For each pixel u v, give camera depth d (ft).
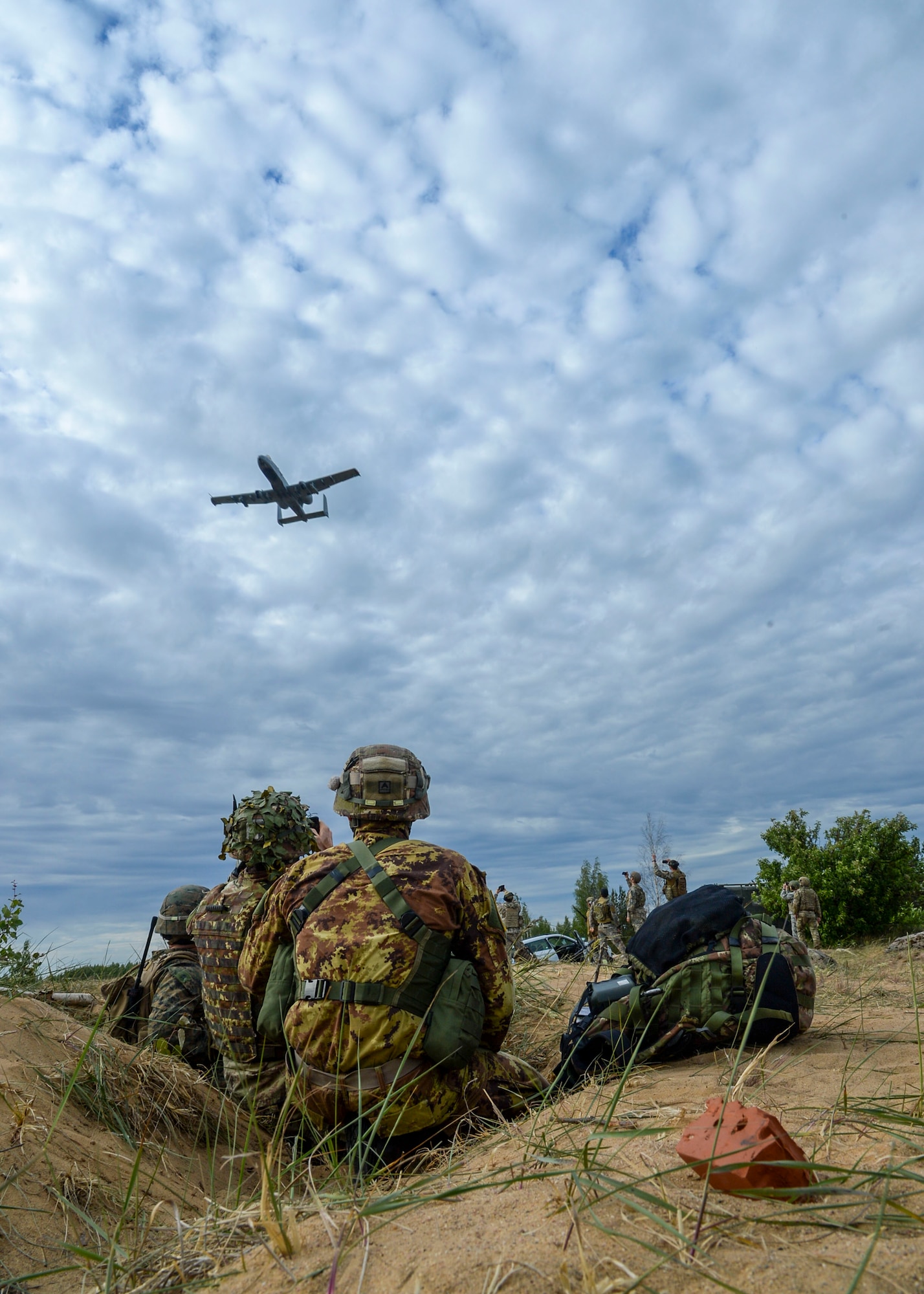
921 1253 3.96
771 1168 4.80
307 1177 7.25
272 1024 9.46
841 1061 9.64
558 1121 7.27
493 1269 4.14
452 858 9.43
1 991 10.67
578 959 22.16
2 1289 5.65
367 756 10.03
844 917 58.18
